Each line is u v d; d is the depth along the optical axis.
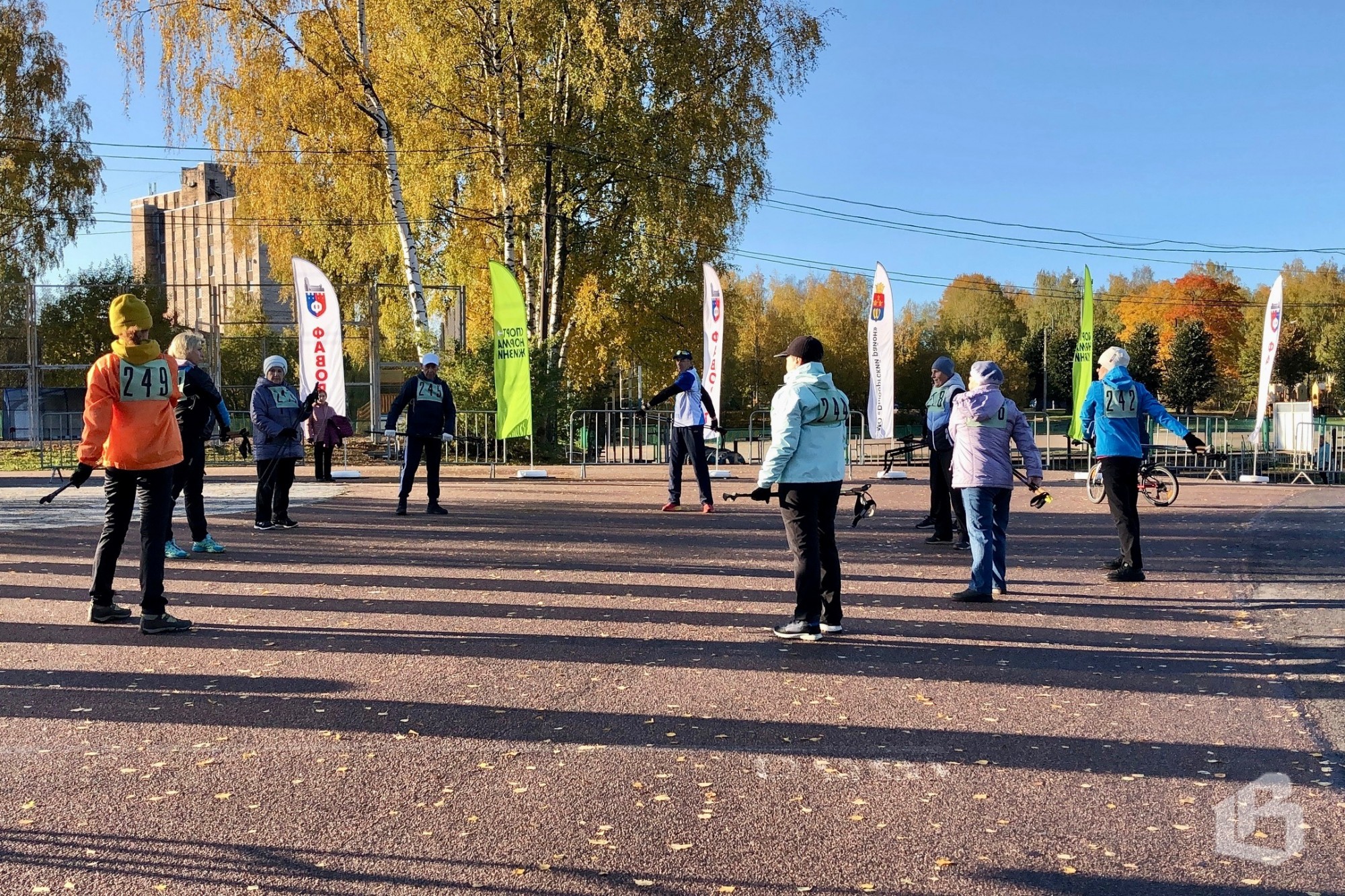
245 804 3.92
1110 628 7.07
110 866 3.41
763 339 74.50
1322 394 75.00
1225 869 3.46
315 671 5.79
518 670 5.83
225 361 34.94
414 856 3.50
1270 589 8.53
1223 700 5.38
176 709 5.07
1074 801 4.04
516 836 3.67
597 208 29.20
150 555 6.61
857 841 3.65
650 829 3.74
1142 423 9.05
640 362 31.45
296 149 27.94
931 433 11.04
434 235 31.50
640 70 27.17
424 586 8.38
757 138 28.81
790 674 5.81
